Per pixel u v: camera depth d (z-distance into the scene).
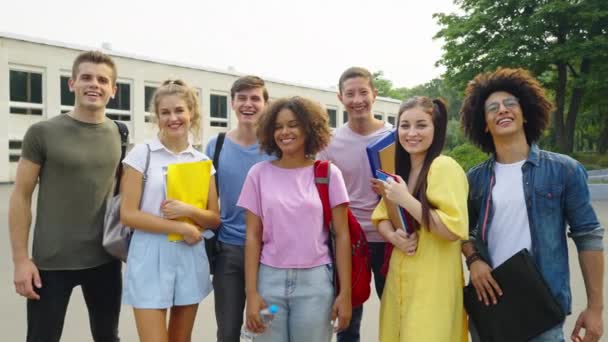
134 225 3.08
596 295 2.71
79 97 3.31
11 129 26.14
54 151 3.22
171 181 3.12
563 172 2.76
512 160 2.91
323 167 3.14
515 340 2.70
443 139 3.00
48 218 3.24
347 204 3.13
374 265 4.13
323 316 3.04
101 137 3.39
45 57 27.28
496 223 2.86
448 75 26.31
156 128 3.43
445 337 2.74
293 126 3.09
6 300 5.73
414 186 2.97
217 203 3.39
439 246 2.86
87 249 3.32
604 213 12.63
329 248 3.15
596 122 33.59
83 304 5.66
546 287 2.65
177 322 3.24
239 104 3.77
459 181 2.81
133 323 5.09
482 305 2.81
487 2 24.11
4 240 9.44
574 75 24.66
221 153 3.79
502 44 23.33
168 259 3.12
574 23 22.69
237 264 3.58
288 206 3.02
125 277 3.14
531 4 23.31
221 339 3.52
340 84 4.25
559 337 2.69
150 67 31.92
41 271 3.24
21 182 3.21
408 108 3.02
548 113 2.94
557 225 2.75
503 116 2.86
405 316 2.88
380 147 3.67
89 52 3.37
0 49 25.53
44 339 3.26
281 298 3.02
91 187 3.32
